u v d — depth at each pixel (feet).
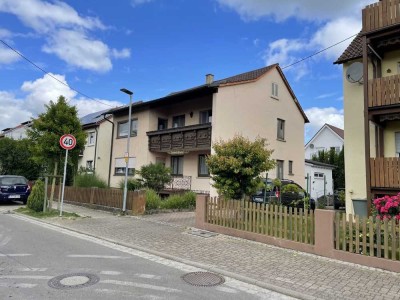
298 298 16.34
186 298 15.52
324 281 18.49
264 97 68.44
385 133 39.78
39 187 45.52
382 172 34.04
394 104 33.47
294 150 75.20
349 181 41.39
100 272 19.17
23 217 42.32
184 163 69.82
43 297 15.06
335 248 23.27
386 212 26.05
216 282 18.19
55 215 41.88
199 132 61.93
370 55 40.16
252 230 28.78
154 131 70.64
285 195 45.70
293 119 75.92
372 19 35.37
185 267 21.09
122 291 16.11
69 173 75.92
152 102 70.64
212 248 25.86
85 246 26.22
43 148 44.45
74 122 45.91
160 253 24.12
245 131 63.31
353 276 19.43
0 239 28.02
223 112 59.93
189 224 36.47
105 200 48.93
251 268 20.70
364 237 21.95
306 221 25.00
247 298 16.01
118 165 80.74
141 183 59.11
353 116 41.83
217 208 32.27
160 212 45.93
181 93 63.67
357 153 41.11
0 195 55.72
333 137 131.75
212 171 34.30
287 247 25.84
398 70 38.83
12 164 93.97
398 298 16.21
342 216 23.18
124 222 37.81
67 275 18.40
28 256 22.45
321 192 93.50
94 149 92.58
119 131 82.89
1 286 16.42
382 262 20.88
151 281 17.92
